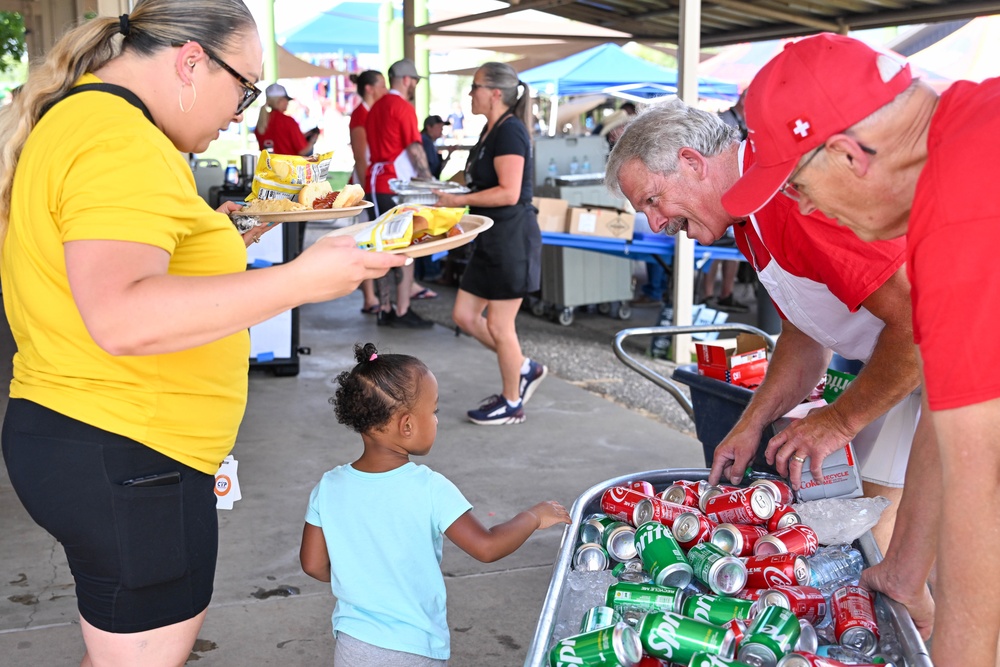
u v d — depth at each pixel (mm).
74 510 1607
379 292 8102
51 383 1604
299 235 6586
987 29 11383
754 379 3006
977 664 1393
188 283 1426
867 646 1665
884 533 2580
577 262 8266
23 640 2914
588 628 1646
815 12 8633
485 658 2904
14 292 1615
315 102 25453
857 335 2352
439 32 10250
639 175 2221
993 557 1353
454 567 3549
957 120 1329
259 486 4285
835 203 1515
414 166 7176
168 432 1653
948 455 1346
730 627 1595
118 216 1417
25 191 1535
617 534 2023
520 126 4879
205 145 1737
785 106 1449
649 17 9539
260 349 6156
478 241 5098
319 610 3170
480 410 5301
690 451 4898
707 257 7047
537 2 9070
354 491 2156
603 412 5605
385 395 2111
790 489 2303
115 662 1721
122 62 1617
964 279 1260
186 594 1737
